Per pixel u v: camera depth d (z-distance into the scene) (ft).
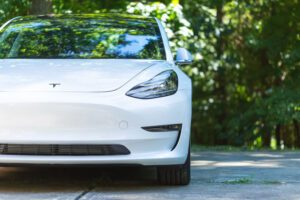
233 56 93.40
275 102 73.61
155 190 27.45
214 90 102.58
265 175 32.89
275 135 91.56
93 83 26.43
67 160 25.67
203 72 93.30
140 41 31.68
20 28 33.32
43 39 31.83
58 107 25.70
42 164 25.82
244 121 81.82
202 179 31.17
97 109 25.79
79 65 28.02
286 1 82.94
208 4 81.71
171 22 62.03
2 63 28.66
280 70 90.07
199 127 105.40
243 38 92.68
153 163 26.30
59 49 30.83
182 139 27.07
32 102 25.70
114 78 26.73
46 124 25.71
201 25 80.23
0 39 32.27
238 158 43.65
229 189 27.78
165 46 31.63
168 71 27.96
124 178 31.27
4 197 25.59
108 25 33.24
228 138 84.99
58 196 25.82
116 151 25.93
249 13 90.99
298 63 80.33
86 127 25.73
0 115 25.82
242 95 101.09
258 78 95.09
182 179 28.48
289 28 82.79
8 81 26.55
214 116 102.94
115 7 70.23
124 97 26.11
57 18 34.81
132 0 68.69
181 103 27.12
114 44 31.27
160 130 26.35
